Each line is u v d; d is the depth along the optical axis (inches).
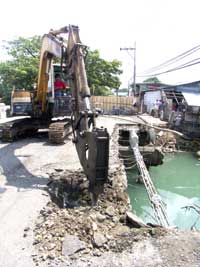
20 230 167.0
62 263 136.0
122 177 282.0
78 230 163.3
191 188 426.9
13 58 1247.5
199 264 135.0
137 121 767.7
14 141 450.0
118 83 1304.1
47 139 468.8
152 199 280.8
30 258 140.2
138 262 136.8
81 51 245.1
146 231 165.8
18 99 465.7
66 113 443.2
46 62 396.2
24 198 214.5
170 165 553.0
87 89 230.8
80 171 281.4
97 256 141.8
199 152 617.0
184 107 793.6
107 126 637.3
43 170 288.4
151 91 1152.8
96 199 206.4
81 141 224.1
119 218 194.1
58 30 303.6
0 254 143.6
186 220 296.8
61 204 224.8
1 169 290.7
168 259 138.9
